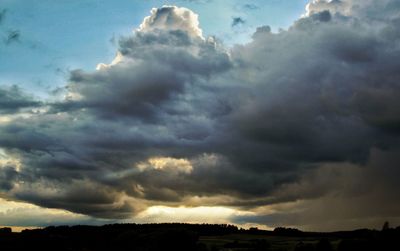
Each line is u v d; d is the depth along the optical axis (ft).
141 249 469.98
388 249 369.09
